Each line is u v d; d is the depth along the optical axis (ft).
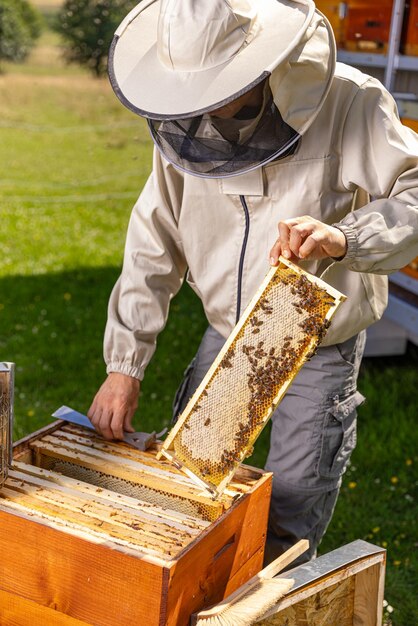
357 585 7.12
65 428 7.49
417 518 11.18
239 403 6.12
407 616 9.04
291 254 6.19
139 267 7.97
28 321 18.13
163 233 8.00
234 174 6.52
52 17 61.72
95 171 37.32
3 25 58.90
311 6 6.26
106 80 54.49
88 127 47.21
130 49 6.57
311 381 7.77
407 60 12.93
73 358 16.07
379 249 6.40
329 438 7.77
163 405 14.06
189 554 5.48
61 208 29.76
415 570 9.93
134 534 5.69
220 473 6.08
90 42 50.52
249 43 6.11
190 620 5.75
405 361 16.21
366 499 11.57
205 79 5.99
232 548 6.26
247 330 6.28
